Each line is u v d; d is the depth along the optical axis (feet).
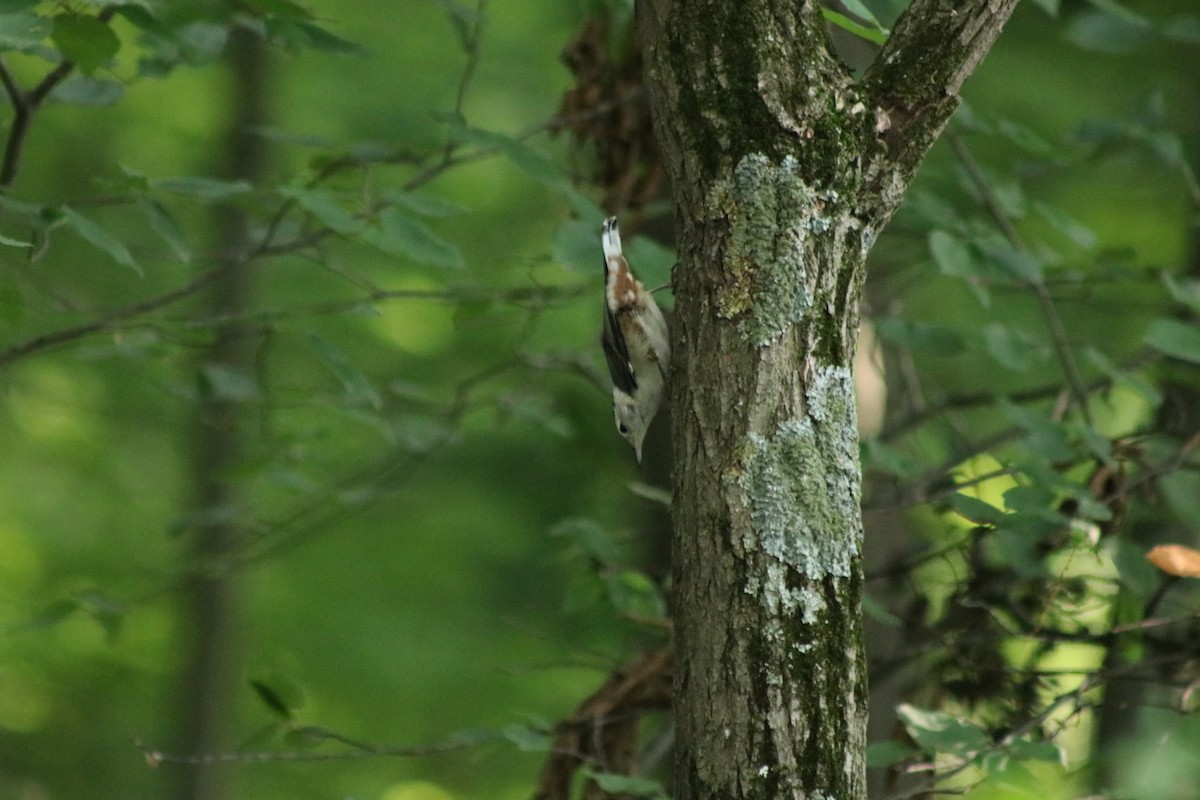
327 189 27.02
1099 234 46.60
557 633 53.88
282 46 25.67
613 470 34.01
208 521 33.40
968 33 16.22
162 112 52.95
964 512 23.34
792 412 15.55
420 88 52.49
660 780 33.32
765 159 15.66
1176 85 44.06
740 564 15.38
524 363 34.68
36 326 51.13
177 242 23.58
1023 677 26.09
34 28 20.33
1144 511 29.66
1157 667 26.81
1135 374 31.22
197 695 54.60
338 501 34.53
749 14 15.87
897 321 27.96
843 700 15.38
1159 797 22.89
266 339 29.43
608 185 30.53
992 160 42.11
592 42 30.22
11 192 24.95
